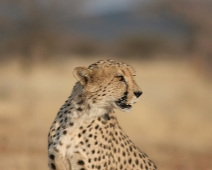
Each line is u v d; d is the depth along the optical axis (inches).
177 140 987.3
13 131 945.5
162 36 3228.3
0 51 2351.1
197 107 1249.4
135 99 479.5
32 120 1048.2
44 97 1341.0
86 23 3799.2
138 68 2284.7
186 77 2026.3
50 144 469.1
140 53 3179.1
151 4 3031.5
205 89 1568.7
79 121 463.8
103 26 4242.1
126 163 486.6
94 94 466.0
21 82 1708.9
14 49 2348.7
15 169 679.1
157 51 3125.0
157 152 890.7
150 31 3383.4
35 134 943.0
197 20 2203.5
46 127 1015.0
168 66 2375.7
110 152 474.6
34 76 1893.5
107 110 475.2
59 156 463.5
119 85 473.4
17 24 2364.7
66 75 1967.3
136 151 498.9
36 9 2359.7
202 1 2247.8
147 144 948.0
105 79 469.4
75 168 464.8
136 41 3211.1
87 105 465.7
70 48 3107.8
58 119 470.9
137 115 1092.5
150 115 1095.0
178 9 2349.9
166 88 1665.8
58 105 1182.3
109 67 474.6
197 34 2208.4
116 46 3304.6
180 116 1123.9
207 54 2137.1
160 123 1061.8
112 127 479.2
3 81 1733.5
